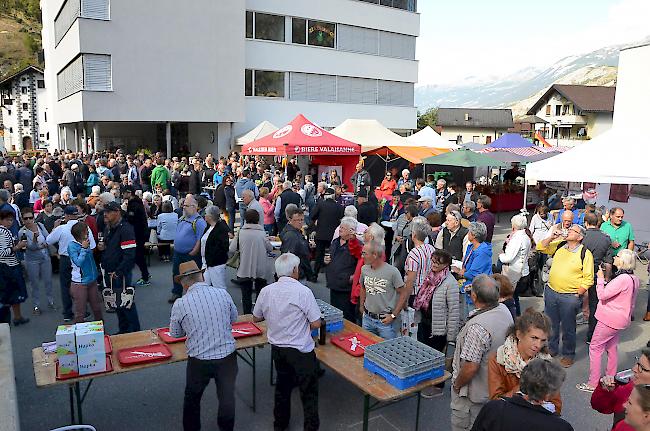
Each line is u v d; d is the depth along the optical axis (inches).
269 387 223.0
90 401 209.5
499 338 144.2
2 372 139.9
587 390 223.8
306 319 176.7
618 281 211.5
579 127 2370.8
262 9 1124.5
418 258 217.5
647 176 359.3
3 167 619.2
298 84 1192.8
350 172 784.9
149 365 173.0
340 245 249.3
